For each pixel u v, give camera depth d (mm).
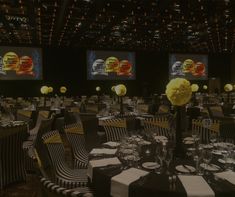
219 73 22031
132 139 3055
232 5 10672
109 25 13945
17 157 3396
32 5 10422
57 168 2697
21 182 3441
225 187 1719
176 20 13070
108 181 1935
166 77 20531
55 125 7035
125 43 18531
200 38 17844
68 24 13969
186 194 1642
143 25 14070
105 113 6227
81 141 3654
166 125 4129
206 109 6840
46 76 17875
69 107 8258
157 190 1698
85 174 2799
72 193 1124
